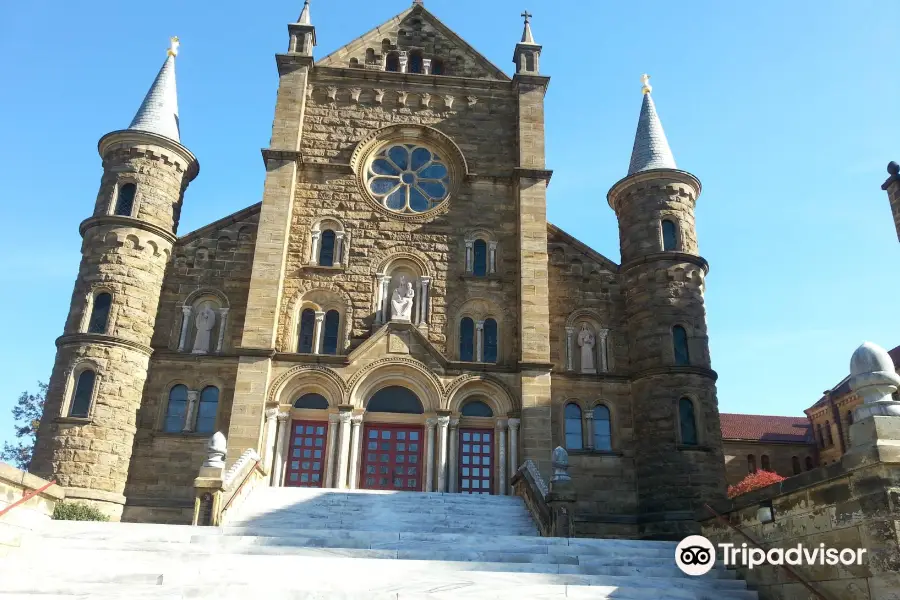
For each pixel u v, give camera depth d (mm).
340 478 27734
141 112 32500
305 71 34125
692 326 30875
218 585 11664
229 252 31594
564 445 30078
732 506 14766
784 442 57094
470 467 29062
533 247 31750
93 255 29562
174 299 30656
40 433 27078
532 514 23359
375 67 35594
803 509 12500
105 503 26516
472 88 35281
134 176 30875
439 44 36375
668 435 28984
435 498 24547
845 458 11305
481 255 32656
